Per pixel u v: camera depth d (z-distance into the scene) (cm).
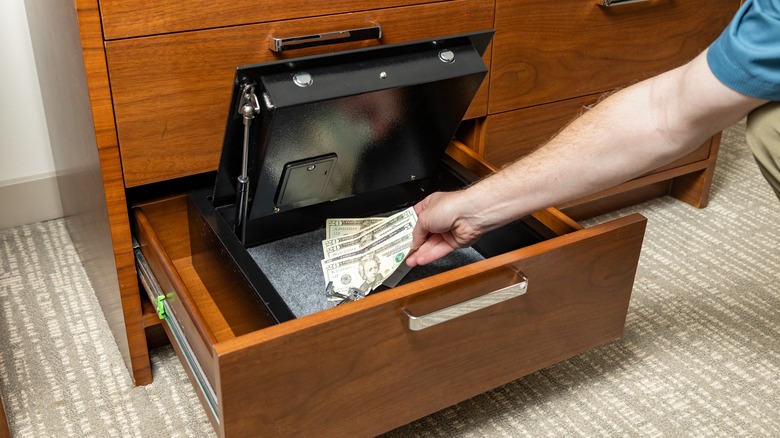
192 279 115
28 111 151
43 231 157
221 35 97
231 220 114
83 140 107
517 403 115
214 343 74
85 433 107
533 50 125
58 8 99
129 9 90
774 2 60
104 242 110
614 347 126
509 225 109
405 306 80
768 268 148
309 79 90
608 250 94
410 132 108
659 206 172
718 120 69
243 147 95
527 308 92
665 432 109
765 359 124
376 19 108
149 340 122
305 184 109
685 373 121
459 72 99
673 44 142
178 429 109
